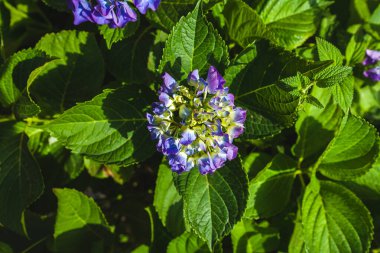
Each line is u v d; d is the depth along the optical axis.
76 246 0.94
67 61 0.86
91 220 0.92
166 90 0.69
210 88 0.69
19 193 0.84
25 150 0.85
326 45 0.79
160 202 0.85
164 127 0.68
